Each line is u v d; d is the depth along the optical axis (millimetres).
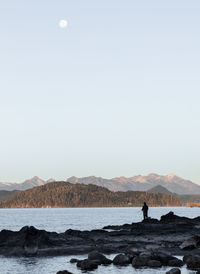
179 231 57656
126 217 170750
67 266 33281
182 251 38906
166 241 46406
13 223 118250
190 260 32281
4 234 42781
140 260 33281
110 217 171875
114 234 55000
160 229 60906
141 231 58688
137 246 36656
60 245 43188
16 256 37906
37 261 35500
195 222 71312
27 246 38312
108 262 34219
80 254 38812
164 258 33750
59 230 80875
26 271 31453
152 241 47125
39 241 42062
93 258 34406
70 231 56844
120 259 34031
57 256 37844
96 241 47062
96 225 101750
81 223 114125
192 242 40188
